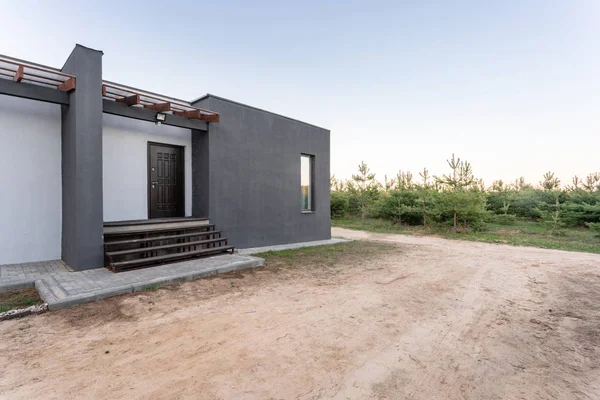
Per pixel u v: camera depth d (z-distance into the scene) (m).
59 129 6.05
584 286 5.44
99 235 5.35
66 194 5.70
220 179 7.64
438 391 2.21
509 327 3.55
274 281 5.26
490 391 2.24
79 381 2.16
